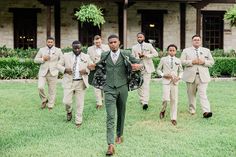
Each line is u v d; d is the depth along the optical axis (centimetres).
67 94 943
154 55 1123
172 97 952
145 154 711
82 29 2362
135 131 875
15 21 2320
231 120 981
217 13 2456
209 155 707
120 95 738
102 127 909
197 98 1297
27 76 1764
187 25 2444
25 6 2320
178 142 788
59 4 2264
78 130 882
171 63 968
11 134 841
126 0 2069
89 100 1245
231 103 1202
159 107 1145
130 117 1012
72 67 932
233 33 2469
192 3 2205
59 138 815
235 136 834
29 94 1350
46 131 869
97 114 1047
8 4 2305
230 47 2472
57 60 1113
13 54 2044
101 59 738
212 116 1028
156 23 2423
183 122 965
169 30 2430
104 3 2367
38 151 728
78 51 934
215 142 790
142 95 1115
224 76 1908
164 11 2412
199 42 1030
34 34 2336
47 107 1135
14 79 1731
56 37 2284
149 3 2403
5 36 2316
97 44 1127
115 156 702
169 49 973
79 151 729
